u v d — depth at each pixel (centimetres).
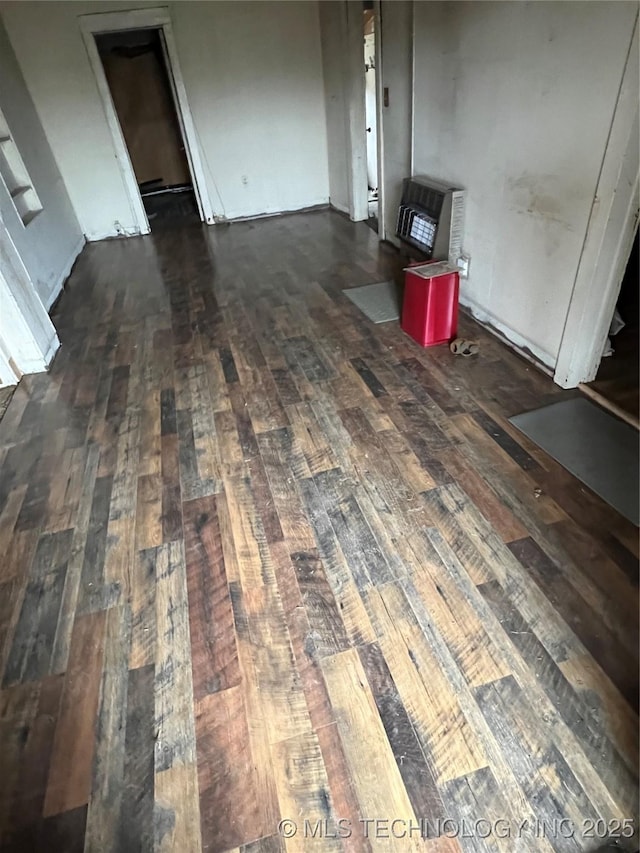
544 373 264
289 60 550
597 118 199
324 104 582
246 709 136
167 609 165
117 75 678
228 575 174
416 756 124
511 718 129
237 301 392
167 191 773
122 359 325
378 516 190
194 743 130
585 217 216
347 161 550
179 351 327
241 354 315
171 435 248
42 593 174
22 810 121
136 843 114
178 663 149
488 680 137
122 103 699
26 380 312
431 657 144
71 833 116
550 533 176
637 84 178
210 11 508
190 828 115
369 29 521
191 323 364
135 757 129
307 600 163
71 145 544
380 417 245
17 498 218
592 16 190
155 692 142
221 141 577
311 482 210
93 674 148
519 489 195
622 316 293
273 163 605
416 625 152
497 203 279
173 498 209
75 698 143
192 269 471
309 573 171
